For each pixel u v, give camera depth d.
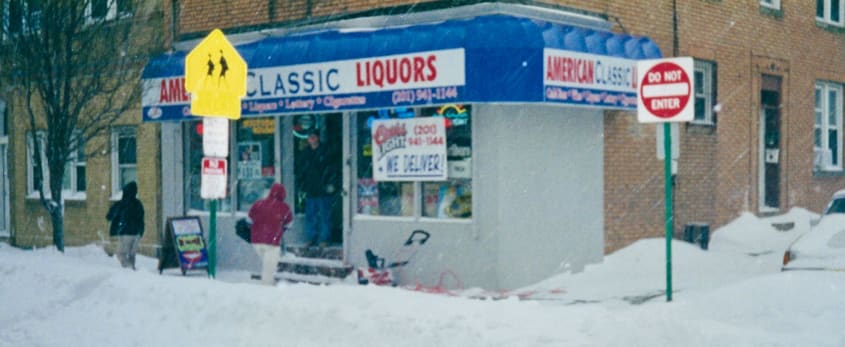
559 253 14.33
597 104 13.81
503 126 13.45
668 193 9.76
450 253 13.92
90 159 20.00
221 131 12.19
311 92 14.47
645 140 16.16
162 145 18.03
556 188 14.27
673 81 9.76
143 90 16.67
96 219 19.98
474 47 12.78
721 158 18.48
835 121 23.05
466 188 13.95
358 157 15.18
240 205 17.02
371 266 14.59
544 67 12.78
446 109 14.08
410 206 14.56
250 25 16.42
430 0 14.03
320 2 15.40
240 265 16.70
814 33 21.72
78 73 15.73
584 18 14.61
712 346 6.77
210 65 12.12
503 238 13.46
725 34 18.53
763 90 20.05
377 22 14.52
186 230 16.05
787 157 20.80
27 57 15.62
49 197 21.28
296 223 16.44
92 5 16.03
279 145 16.28
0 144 23.05
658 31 16.58
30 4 15.45
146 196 18.66
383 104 13.66
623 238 15.73
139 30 16.91
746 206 19.30
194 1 17.30
